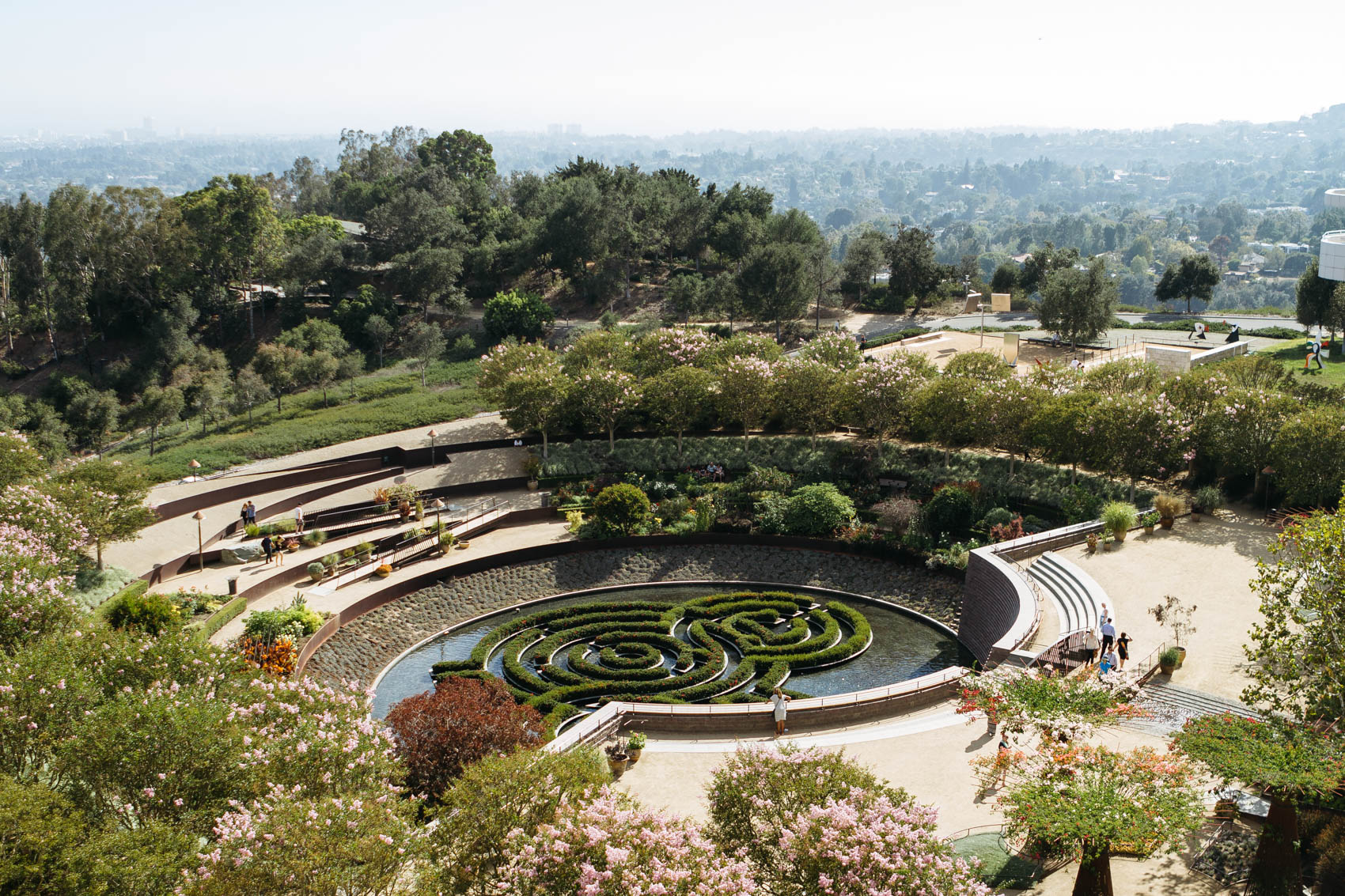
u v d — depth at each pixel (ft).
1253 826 89.81
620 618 174.70
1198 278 421.18
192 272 372.38
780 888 71.51
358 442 257.34
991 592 161.99
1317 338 311.27
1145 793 78.54
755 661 157.28
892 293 416.46
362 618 175.83
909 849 70.54
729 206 447.83
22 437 177.58
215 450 247.29
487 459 245.86
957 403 213.46
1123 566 164.25
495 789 77.30
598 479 228.22
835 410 236.22
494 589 188.75
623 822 73.10
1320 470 173.68
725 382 236.43
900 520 196.85
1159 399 191.42
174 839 75.97
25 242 365.81
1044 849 86.17
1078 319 324.80
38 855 69.41
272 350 314.76
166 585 177.68
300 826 72.33
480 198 474.08
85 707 91.76
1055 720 94.12
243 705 98.17
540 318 348.79
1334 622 88.38
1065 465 219.61
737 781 82.28
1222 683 123.24
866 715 131.64
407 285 371.35
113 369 341.62
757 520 207.51
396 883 77.20
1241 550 168.86
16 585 117.29
